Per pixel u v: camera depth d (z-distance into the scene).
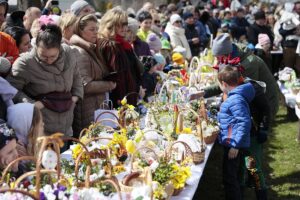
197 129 4.20
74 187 2.63
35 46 4.11
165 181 2.98
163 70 7.40
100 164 3.15
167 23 10.65
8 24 5.31
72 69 4.30
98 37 5.18
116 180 2.92
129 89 5.24
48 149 2.44
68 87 4.25
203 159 3.88
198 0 19.28
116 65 5.04
